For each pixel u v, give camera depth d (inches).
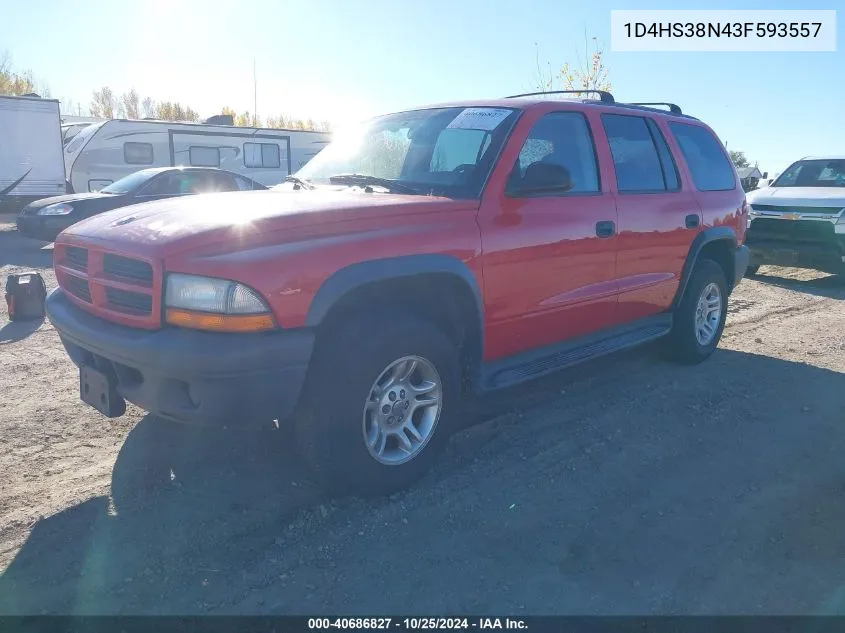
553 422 180.7
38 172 708.7
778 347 259.9
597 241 178.4
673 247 207.8
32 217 483.5
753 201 420.5
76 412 184.4
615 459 160.1
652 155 207.5
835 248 382.0
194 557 119.9
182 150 768.3
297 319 121.6
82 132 746.8
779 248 400.5
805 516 136.5
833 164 434.6
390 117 190.2
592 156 184.2
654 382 214.2
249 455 158.1
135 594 110.2
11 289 285.1
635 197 193.6
